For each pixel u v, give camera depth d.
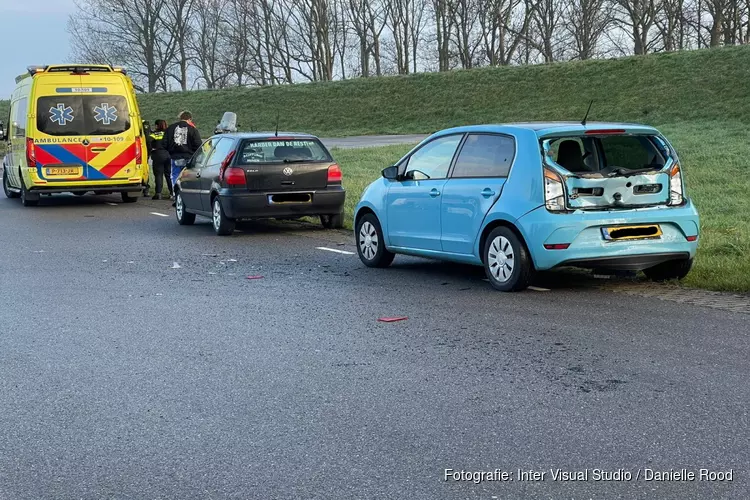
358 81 66.62
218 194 14.72
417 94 61.88
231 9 85.75
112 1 82.94
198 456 4.83
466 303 8.87
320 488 4.36
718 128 35.97
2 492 4.41
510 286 9.31
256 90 69.00
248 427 5.29
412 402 5.71
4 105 72.06
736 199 16.70
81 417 5.54
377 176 24.03
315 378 6.32
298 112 63.25
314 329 7.89
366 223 11.41
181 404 5.77
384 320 8.16
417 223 10.52
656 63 55.69
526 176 9.14
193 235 15.16
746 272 9.62
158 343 7.45
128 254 12.95
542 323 7.89
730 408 5.43
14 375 6.55
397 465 4.63
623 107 50.50
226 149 14.96
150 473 4.61
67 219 18.11
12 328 8.13
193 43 86.69
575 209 9.02
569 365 6.50
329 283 10.25
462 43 83.12
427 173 10.51
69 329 8.05
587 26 78.25
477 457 4.72
